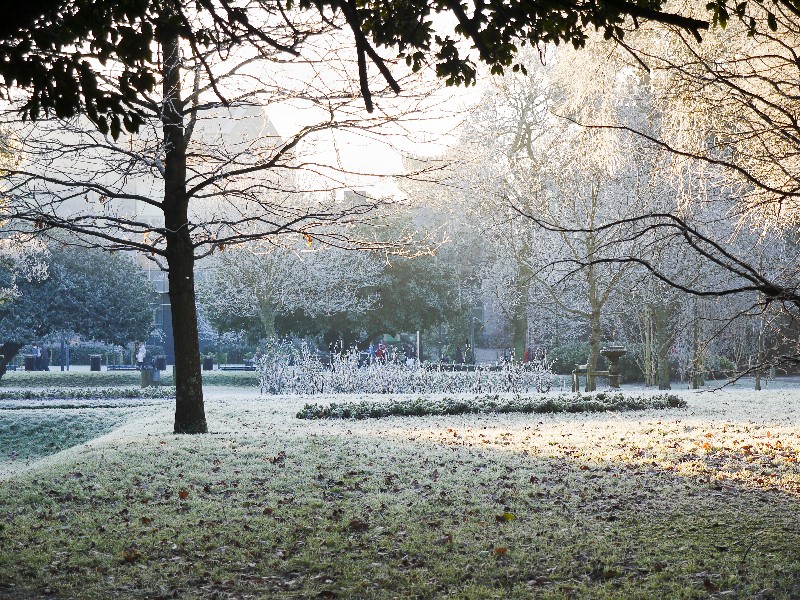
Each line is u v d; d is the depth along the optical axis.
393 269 39.78
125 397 26.50
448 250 46.69
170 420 16.42
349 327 39.75
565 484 9.43
